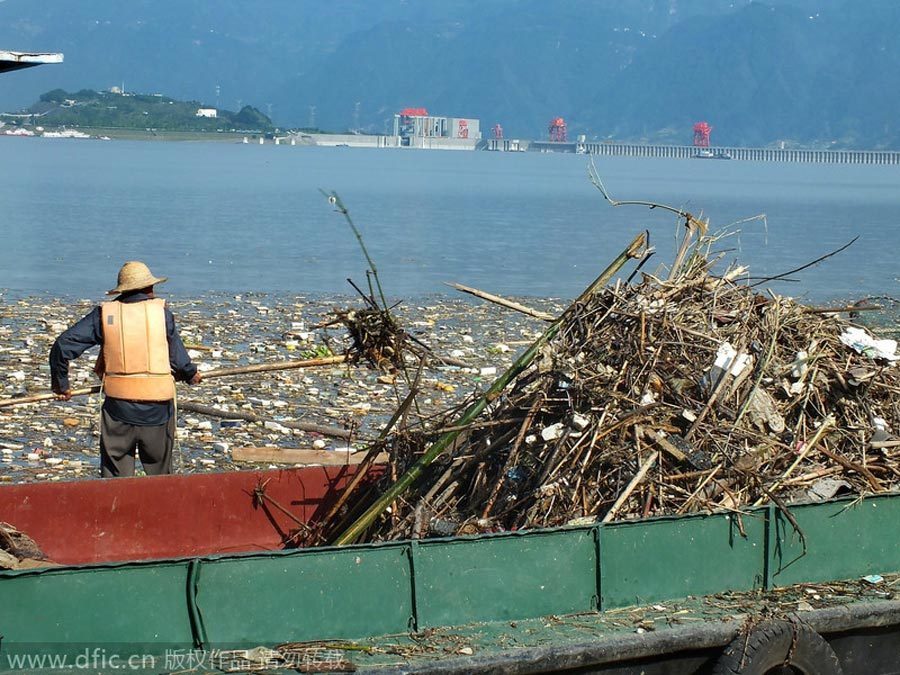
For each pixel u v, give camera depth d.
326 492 8.05
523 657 5.49
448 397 14.67
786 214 60.94
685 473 7.06
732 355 7.73
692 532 6.30
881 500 6.73
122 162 122.25
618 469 7.07
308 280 27.97
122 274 8.58
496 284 27.89
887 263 34.44
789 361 8.02
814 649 6.03
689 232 9.12
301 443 12.30
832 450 7.50
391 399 14.45
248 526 7.82
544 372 7.82
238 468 11.14
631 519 6.18
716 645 5.91
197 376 8.64
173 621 5.37
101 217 46.69
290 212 52.75
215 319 20.86
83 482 7.38
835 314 8.86
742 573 6.41
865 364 8.05
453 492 7.68
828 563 6.60
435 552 5.80
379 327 8.17
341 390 14.77
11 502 7.21
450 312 22.55
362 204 61.28
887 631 6.40
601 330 8.09
